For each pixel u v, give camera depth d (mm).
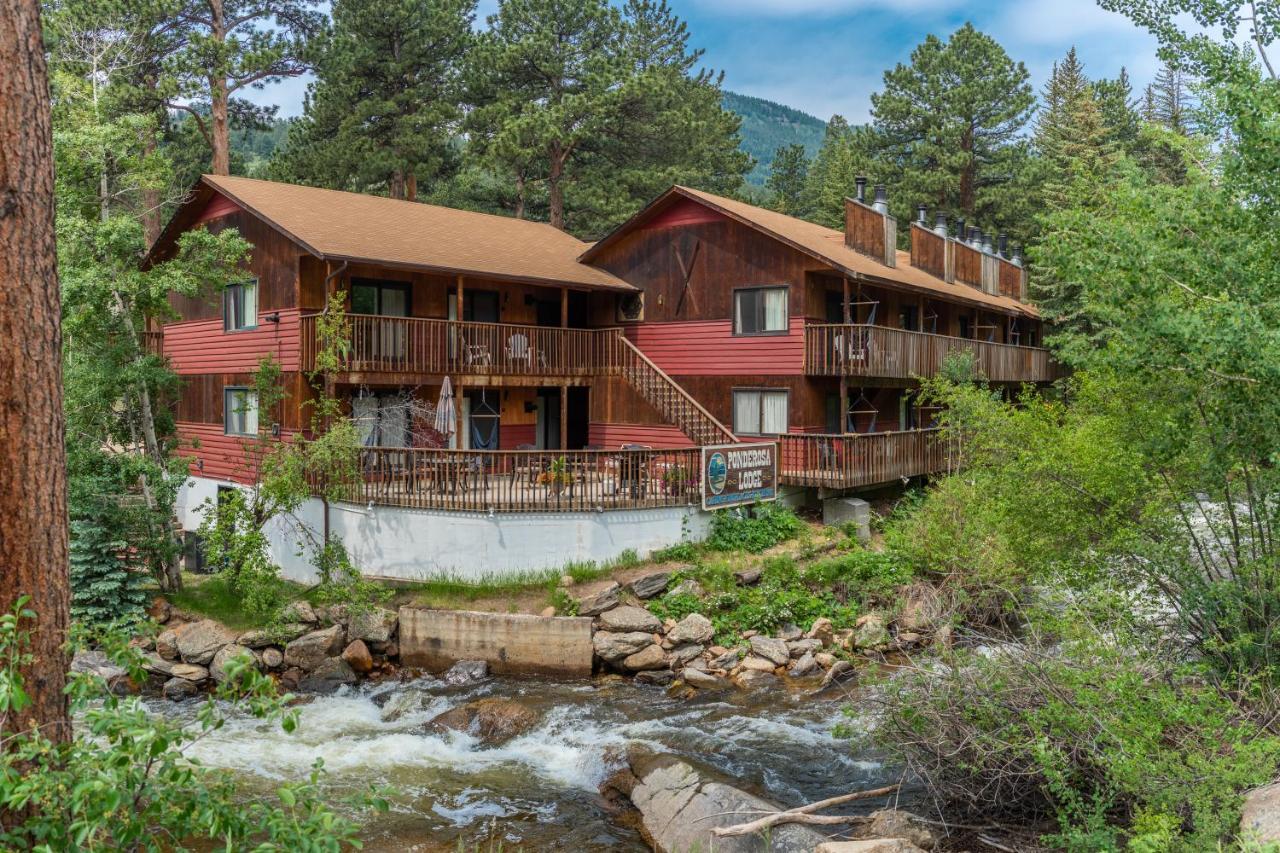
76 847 5180
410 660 17375
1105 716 8570
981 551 16266
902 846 8461
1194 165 11023
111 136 18406
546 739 13805
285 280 22344
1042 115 56438
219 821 5332
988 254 34719
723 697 15273
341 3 40688
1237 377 8922
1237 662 9992
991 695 9500
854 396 26750
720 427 22703
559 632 16625
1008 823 9336
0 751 5219
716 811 10328
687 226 26438
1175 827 7301
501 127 39625
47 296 6418
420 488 19234
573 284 25344
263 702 5527
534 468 19328
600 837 10750
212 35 34750
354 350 21453
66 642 6055
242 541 18094
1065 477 11328
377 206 26734
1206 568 10664
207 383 25688
